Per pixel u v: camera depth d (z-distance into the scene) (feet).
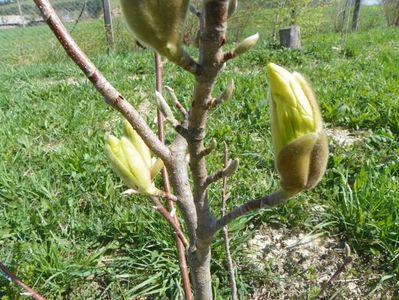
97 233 2.12
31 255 1.93
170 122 0.52
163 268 1.90
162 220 2.05
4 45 7.63
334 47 6.64
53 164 2.67
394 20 11.89
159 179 2.40
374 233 1.97
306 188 0.51
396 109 3.27
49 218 2.22
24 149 2.97
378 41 7.82
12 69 5.90
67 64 6.17
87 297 1.85
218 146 2.94
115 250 2.09
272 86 0.48
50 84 4.85
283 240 2.09
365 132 3.18
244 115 3.49
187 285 1.10
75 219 2.24
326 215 2.13
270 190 2.33
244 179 2.48
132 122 0.55
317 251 2.01
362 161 2.58
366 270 1.88
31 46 7.47
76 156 2.75
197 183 0.59
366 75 4.63
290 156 0.48
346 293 1.76
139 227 2.10
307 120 0.48
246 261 1.92
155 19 0.41
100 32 7.21
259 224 2.19
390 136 2.84
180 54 0.43
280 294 1.82
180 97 3.94
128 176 0.62
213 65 0.44
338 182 2.39
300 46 6.95
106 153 0.63
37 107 3.88
